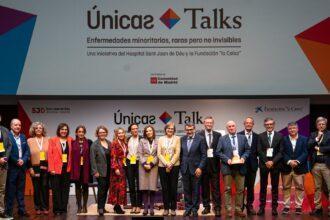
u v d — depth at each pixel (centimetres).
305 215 804
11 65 1127
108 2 1127
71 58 1130
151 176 809
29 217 794
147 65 1130
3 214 765
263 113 1164
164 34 1127
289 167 826
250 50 1124
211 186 827
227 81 1128
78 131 839
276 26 1121
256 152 827
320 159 825
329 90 1117
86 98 1178
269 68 1124
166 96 1166
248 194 826
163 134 1170
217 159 817
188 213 804
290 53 1121
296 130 831
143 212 816
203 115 1166
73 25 1128
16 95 1163
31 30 1126
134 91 1134
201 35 1126
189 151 809
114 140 837
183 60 1129
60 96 1171
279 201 956
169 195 816
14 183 791
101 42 1130
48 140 834
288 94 1125
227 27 1123
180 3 1125
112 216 803
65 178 831
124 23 1129
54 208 832
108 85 1134
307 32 1117
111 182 830
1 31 1123
